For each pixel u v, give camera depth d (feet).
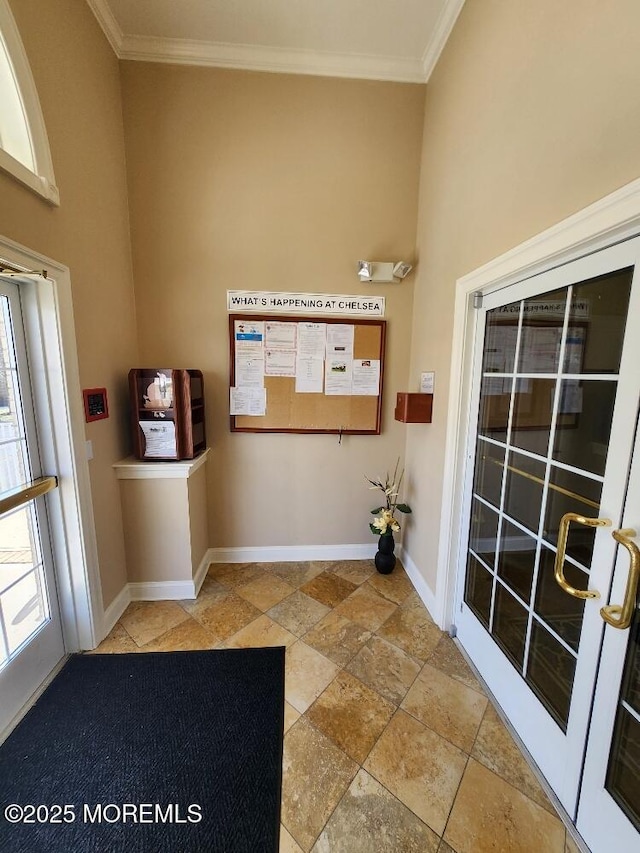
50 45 5.12
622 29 3.07
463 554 6.31
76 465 5.72
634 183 2.96
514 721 4.82
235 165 7.59
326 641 6.41
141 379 7.07
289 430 8.48
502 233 4.93
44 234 5.00
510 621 5.10
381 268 7.93
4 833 3.72
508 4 4.70
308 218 7.87
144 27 6.74
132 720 4.92
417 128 7.79
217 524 8.81
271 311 8.06
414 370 8.27
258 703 5.19
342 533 9.14
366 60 7.37
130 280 7.61
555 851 3.60
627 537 3.21
